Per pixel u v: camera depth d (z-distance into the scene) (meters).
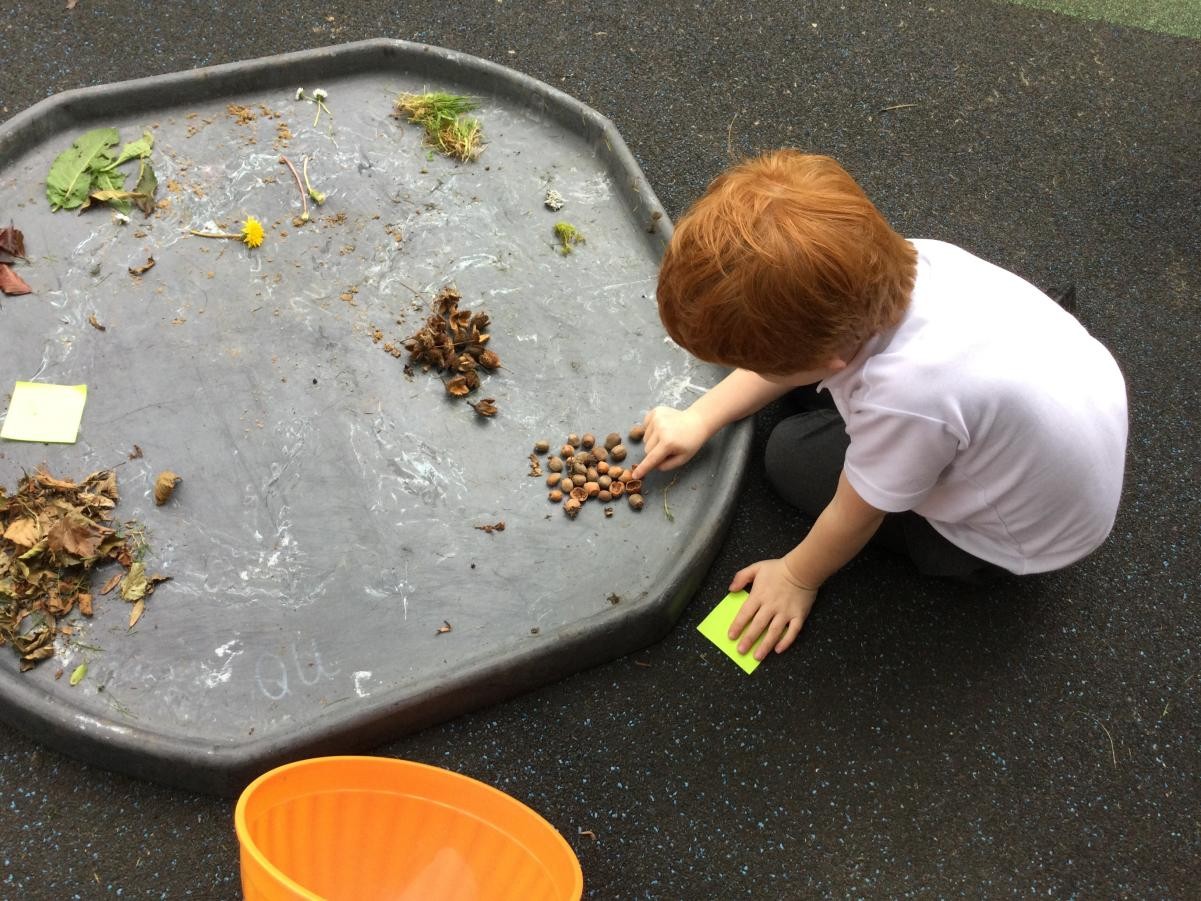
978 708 1.34
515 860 1.10
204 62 1.83
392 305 1.54
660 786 1.27
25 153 1.62
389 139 1.71
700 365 1.52
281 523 1.36
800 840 1.25
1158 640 1.40
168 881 1.17
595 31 1.97
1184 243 1.81
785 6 2.06
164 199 1.60
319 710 1.24
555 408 1.48
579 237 1.63
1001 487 1.11
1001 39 2.06
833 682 1.35
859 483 1.08
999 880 1.23
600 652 1.32
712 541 1.37
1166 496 1.52
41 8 1.86
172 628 1.28
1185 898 1.23
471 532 1.37
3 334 1.46
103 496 1.35
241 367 1.47
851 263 0.89
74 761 1.23
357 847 1.13
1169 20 2.10
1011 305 1.04
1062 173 1.88
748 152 1.85
